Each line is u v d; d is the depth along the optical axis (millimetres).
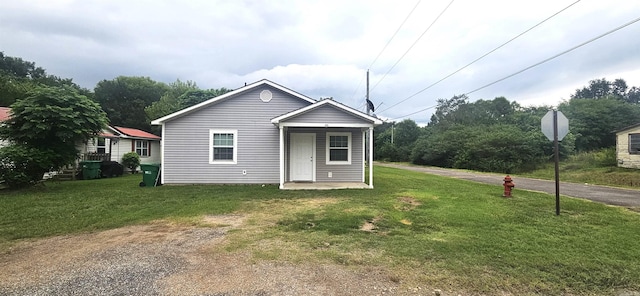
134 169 19484
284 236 5051
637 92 56562
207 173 11891
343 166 12336
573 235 5141
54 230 5387
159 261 3914
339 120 10719
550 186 13234
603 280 3408
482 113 48781
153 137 22844
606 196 9938
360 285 3240
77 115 10633
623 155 20000
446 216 6457
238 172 11977
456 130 39281
